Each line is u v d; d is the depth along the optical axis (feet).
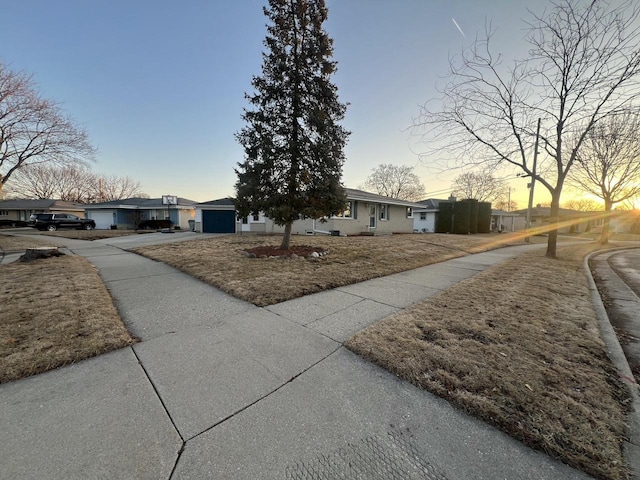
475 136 31.55
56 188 128.67
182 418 6.23
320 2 27.09
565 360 8.55
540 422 5.99
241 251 29.43
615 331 11.91
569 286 18.16
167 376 7.85
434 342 9.71
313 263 23.58
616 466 4.99
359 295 15.84
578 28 25.81
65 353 8.72
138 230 76.23
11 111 52.29
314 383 7.60
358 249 32.17
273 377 7.86
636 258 35.86
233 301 14.43
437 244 41.83
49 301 13.43
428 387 7.30
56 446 5.40
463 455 5.34
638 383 7.64
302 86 27.50
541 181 32.89
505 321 11.67
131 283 17.85
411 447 5.54
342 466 5.14
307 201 27.48
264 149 26.25
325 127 27.25
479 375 7.72
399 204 66.90
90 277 18.60
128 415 6.29
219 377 7.83
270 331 10.93
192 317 12.28
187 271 20.94
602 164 48.80
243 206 27.66
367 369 8.27
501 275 21.27
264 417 6.31
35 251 26.35
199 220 65.62
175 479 4.81
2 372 7.66
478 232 90.53
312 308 13.58
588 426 5.87
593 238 84.99
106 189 145.07
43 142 57.72
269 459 5.27
